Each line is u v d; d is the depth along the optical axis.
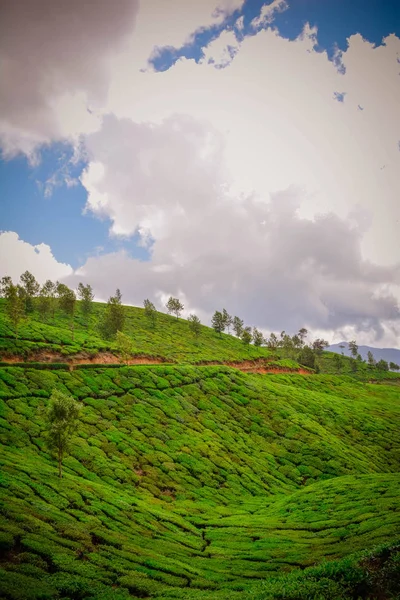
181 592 30.81
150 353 147.88
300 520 54.88
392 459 105.25
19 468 53.62
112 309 160.00
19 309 120.94
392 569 22.38
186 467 77.44
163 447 81.62
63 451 58.53
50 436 57.47
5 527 34.91
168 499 65.44
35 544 33.50
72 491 51.31
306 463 92.00
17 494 44.22
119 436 80.25
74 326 167.62
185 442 86.25
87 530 41.09
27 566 30.03
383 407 152.88
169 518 54.12
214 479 76.38
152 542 43.62
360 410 139.12
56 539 36.09
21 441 67.50
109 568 33.81
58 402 57.62
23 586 26.45
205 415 101.75
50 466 61.16
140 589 30.72
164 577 34.44
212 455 84.44
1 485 45.50
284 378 170.75
